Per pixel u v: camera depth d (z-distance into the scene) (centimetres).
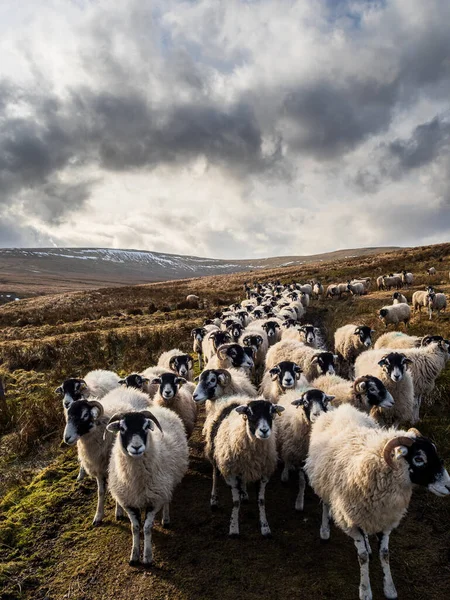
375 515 469
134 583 520
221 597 490
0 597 510
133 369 1481
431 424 850
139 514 574
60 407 1070
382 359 842
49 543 603
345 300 2748
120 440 553
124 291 4559
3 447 928
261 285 4228
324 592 488
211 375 822
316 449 576
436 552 534
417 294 2034
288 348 1082
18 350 1694
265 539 584
